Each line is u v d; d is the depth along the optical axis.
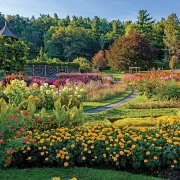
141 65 47.84
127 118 10.00
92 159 5.75
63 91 14.26
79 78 25.42
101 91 17.50
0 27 80.38
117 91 18.94
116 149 5.69
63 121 7.43
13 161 5.79
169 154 5.51
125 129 6.75
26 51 27.52
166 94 14.98
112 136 6.18
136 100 15.73
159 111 12.09
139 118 9.80
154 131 6.53
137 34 49.94
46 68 35.75
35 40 81.06
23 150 5.77
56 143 5.91
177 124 7.16
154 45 60.16
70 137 6.17
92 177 5.20
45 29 86.81
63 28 72.69
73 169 5.60
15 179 5.09
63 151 5.71
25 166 5.88
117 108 13.11
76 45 68.88
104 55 58.50
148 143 5.73
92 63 57.59
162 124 7.05
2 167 5.65
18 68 26.80
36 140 6.09
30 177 5.20
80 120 7.59
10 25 83.44
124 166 5.68
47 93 13.77
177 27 59.22
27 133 6.36
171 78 20.78
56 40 70.38
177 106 13.41
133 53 47.66
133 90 21.17
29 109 7.50
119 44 49.28
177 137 6.10
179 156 5.61
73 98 14.08
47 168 5.68
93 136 6.06
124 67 47.94
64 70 37.09
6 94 13.45
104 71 53.94
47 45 71.81
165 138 5.93
